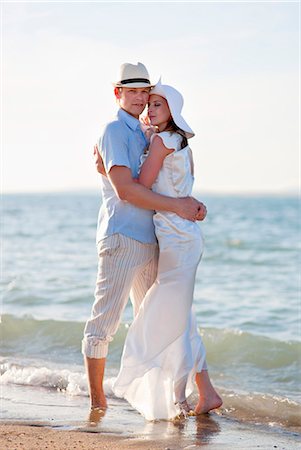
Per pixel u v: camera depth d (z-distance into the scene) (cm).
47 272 1647
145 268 573
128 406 598
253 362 780
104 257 560
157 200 542
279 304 1284
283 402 615
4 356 793
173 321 552
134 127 558
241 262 2094
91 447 468
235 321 1123
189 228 551
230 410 593
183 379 554
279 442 499
